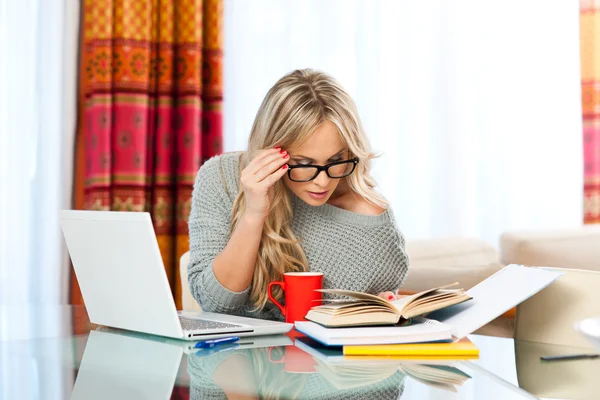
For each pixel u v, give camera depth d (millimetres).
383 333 1111
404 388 889
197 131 3451
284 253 1576
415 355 1088
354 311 1158
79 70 3492
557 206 3746
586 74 3568
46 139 3375
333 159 1466
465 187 3740
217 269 1482
